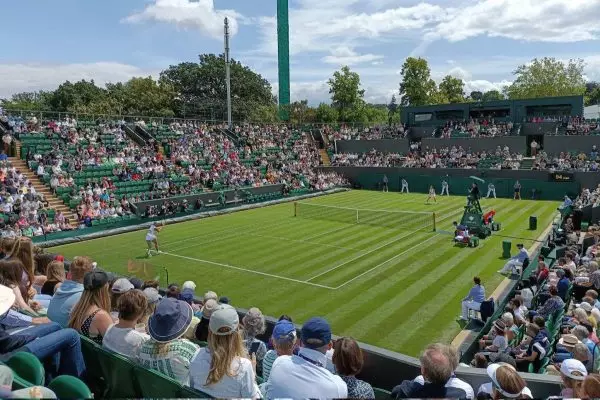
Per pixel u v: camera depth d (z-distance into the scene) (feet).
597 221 106.73
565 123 191.72
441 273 76.33
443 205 149.59
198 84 344.08
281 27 256.11
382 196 175.32
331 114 323.98
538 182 160.56
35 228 108.06
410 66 306.35
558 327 44.96
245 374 18.06
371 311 60.54
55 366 19.74
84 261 26.78
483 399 23.77
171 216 133.49
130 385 19.69
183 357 19.95
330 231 111.24
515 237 102.68
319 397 17.39
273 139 213.66
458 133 206.59
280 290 69.51
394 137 219.61
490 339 46.85
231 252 92.79
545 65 308.40
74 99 307.58
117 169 144.05
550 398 23.50
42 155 136.46
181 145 175.83
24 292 28.04
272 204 158.20
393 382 34.58
